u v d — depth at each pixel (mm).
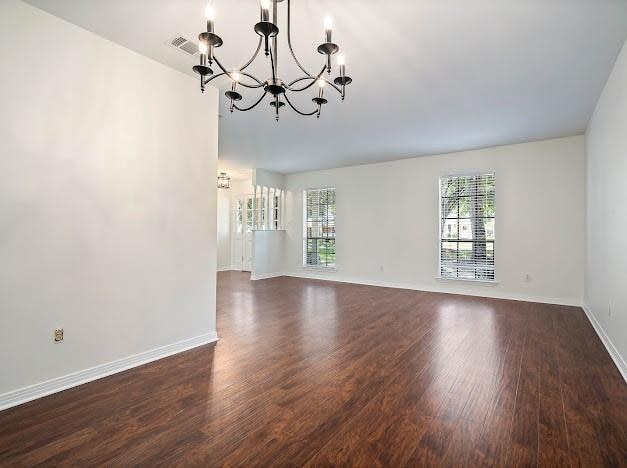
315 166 7375
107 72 2615
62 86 2375
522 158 5426
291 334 3660
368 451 1714
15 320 2170
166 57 2875
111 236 2646
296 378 2574
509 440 1802
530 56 2787
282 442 1787
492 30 2436
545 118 4262
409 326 3965
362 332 3732
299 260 8125
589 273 4406
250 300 5422
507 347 3262
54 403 2186
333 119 4336
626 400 2240
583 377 2594
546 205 5250
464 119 4312
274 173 8125
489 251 5746
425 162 6348
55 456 1672
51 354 2324
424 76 3148
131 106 2764
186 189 3180
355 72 3072
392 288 6531
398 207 6648
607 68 2973
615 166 2932
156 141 2938
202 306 3334
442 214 6234
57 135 2354
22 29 2195
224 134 5000
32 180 2240
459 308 4883
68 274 2408
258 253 7719
